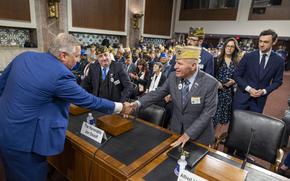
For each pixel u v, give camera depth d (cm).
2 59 495
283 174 176
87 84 235
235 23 1039
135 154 122
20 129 113
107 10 789
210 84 138
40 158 124
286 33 922
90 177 128
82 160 131
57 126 118
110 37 857
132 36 929
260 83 211
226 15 1058
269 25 952
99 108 131
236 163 120
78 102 120
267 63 205
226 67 246
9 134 115
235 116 166
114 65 225
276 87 206
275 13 930
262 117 156
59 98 119
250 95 214
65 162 149
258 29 984
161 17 1106
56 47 116
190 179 96
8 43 554
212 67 231
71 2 661
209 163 107
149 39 1078
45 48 610
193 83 142
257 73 209
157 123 178
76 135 142
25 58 118
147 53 590
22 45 584
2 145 118
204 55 229
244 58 220
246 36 1019
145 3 976
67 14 656
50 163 165
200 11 1128
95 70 226
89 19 732
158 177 104
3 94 122
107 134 144
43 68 112
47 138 116
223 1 1059
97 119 152
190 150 129
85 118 170
